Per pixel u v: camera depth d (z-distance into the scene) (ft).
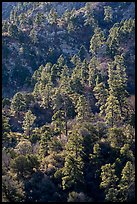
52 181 226.79
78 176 221.46
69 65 458.09
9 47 470.39
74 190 220.02
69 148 237.04
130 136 254.27
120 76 351.46
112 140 245.45
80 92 352.08
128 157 231.30
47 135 252.62
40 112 351.67
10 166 230.89
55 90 349.20
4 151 245.65
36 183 223.51
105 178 216.13
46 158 243.40
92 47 442.09
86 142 244.01
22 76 443.73
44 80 377.30
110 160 233.96
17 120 338.75
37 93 378.32
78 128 256.93
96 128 257.14
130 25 429.79
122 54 403.95
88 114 297.94
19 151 257.75
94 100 347.36
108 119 278.46
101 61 414.41
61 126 284.41
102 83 334.44
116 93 301.43
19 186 221.66
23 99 350.84
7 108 358.84
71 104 322.14
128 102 316.40
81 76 376.27
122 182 213.87
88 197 214.69
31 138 282.77
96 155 230.48
